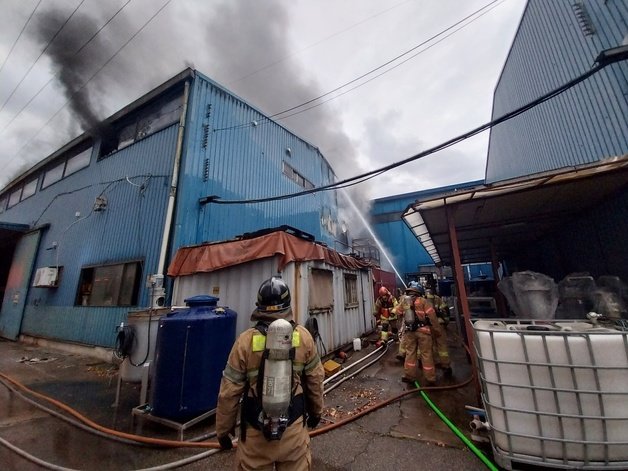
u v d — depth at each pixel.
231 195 9.45
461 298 4.14
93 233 9.85
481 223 6.18
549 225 6.68
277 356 1.63
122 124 10.85
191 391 3.70
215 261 6.20
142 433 3.61
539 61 7.58
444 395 4.46
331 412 4.02
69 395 5.05
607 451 2.38
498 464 2.66
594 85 5.39
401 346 6.63
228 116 9.91
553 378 2.59
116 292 8.16
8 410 4.43
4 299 13.36
